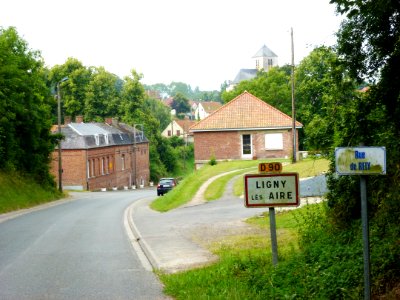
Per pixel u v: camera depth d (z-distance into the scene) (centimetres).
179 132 15488
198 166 5356
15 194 3750
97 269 1270
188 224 2097
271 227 945
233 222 2033
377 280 766
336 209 1137
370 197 1049
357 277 788
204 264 1241
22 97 4175
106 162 7906
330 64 967
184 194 3331
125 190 7788
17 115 4266
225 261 1180
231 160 5256
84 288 1060
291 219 1862
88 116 9356
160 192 5300
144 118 10088
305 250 1043
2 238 1914
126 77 9938
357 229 1030
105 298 971
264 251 1281
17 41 4628
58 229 2192
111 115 9719
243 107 5444
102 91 9531
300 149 5919
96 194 6053
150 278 1147
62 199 4719
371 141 1014
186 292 953
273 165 880
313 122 1322
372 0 825
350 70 920
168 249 1500
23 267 1309
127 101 9844
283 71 7106
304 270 887
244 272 1028
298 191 877
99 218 2723
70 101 9288
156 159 10450
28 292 1031
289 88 6862
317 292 786
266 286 879
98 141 7619
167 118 15538
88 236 1938
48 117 4931
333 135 1216
